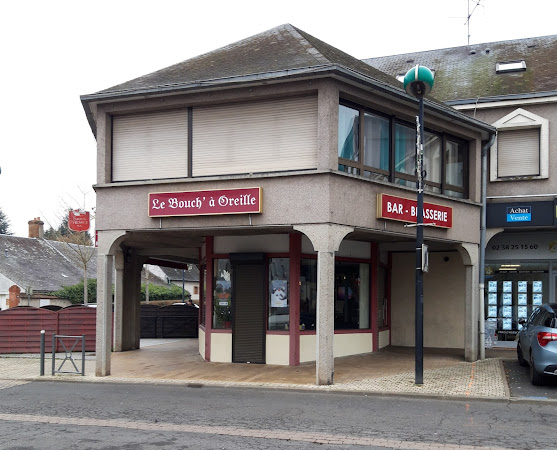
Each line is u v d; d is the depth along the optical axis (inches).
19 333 674.2
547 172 625.9
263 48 550.0
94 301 1366.9
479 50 845.2
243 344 561.3
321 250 447.8
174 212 488.1
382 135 519.2
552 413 358.3
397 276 701.3
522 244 663.8
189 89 482.6
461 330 669.9
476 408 374.0
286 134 475.2
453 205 567.2
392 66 866.1
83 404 392.5
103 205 514.9
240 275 565.6
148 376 497.0
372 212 483.8
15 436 307.4
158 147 514.9
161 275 2155.5
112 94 500.7
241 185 477.1
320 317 445.1
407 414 356.2
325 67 443.2
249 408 375.2
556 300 652.7
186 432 313.4
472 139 604.1
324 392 427.2
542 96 626.2
